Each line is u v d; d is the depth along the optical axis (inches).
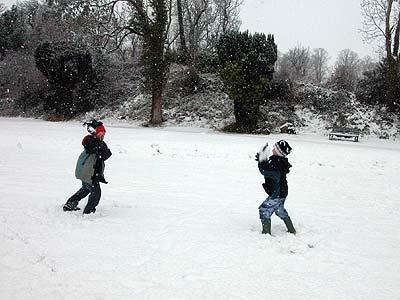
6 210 296.8
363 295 191.3
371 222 310.7
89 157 294.0
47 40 1449.3
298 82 1343.5
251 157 613.9
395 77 1203.9
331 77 1400.1
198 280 200.1
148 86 1266.0
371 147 860.0
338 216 323.0
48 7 1915.6
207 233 268.5
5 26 1872.5
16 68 1692.9
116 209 317.1
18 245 234.1
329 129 1169.4
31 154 577.0
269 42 1105.4
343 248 251.4
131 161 555.8
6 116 1574.8
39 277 196.7
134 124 1291.8
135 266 213.2
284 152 266.8
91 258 220.8
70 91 1437.0
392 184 464.1
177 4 1531.7
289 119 1194.6
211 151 659.4
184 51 1551.4
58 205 316.2
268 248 245.6
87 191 303.1
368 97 1261.1
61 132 904.3
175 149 671.1
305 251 243.9
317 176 498.0
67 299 177.3
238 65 1086.4
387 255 242.7
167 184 417.4
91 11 1209.4
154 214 307.3
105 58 1498.5
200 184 423.2
